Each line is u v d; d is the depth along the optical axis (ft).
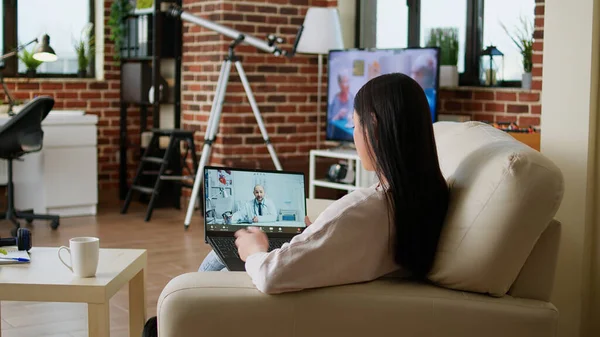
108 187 24.23
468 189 6.23
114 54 23.99
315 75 22.34
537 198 5.93
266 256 6.10
